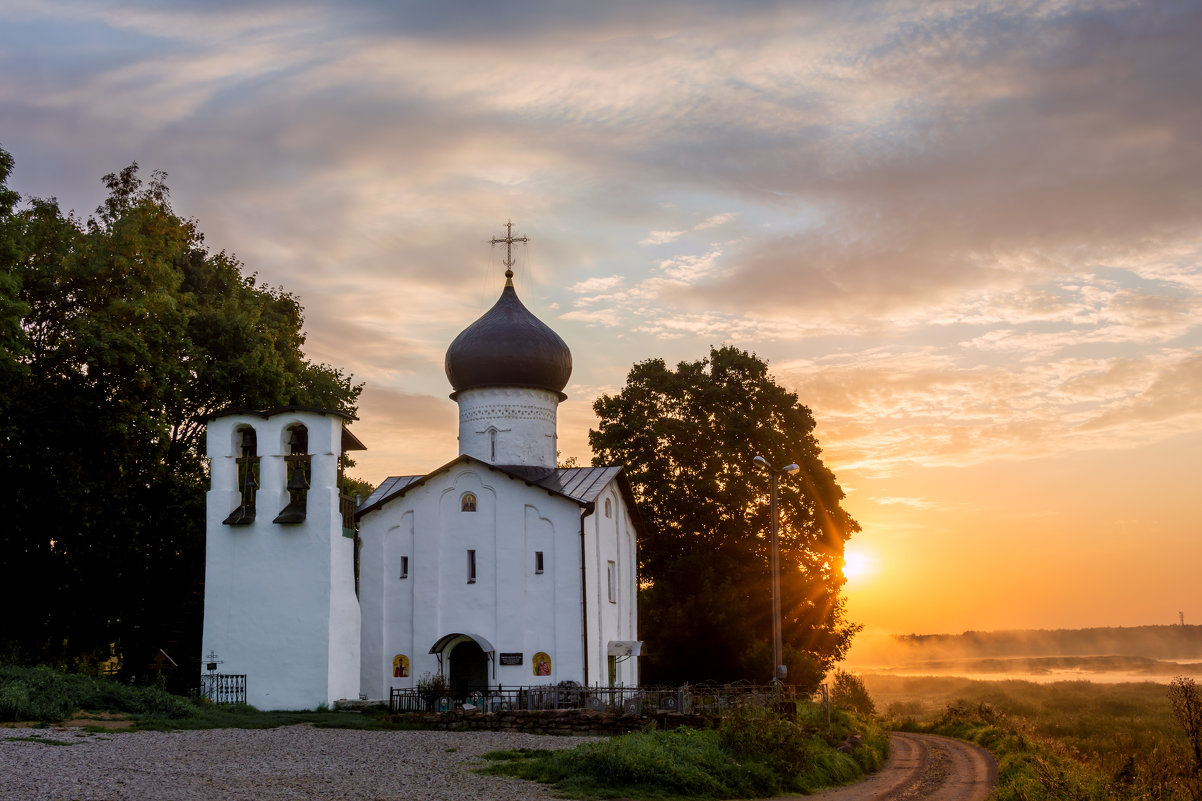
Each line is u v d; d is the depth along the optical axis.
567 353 47.47
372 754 25.09
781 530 55.75
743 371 58.47
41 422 39.62
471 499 42.56
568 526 41.62
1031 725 55.47
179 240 45.50
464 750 26.17
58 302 42.12
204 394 47.22
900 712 81.19
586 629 40.72
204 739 26.53
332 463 38.53
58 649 45.16
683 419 58.06
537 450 46.22
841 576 57.44
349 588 38.94
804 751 27.30
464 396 46.97
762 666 50.81
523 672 40.72
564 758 23.16
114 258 41.75
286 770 21.95
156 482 44.62
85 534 41.44
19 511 40.28
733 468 55.78
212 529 38.59
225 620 37.78
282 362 50.31
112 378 40.94
